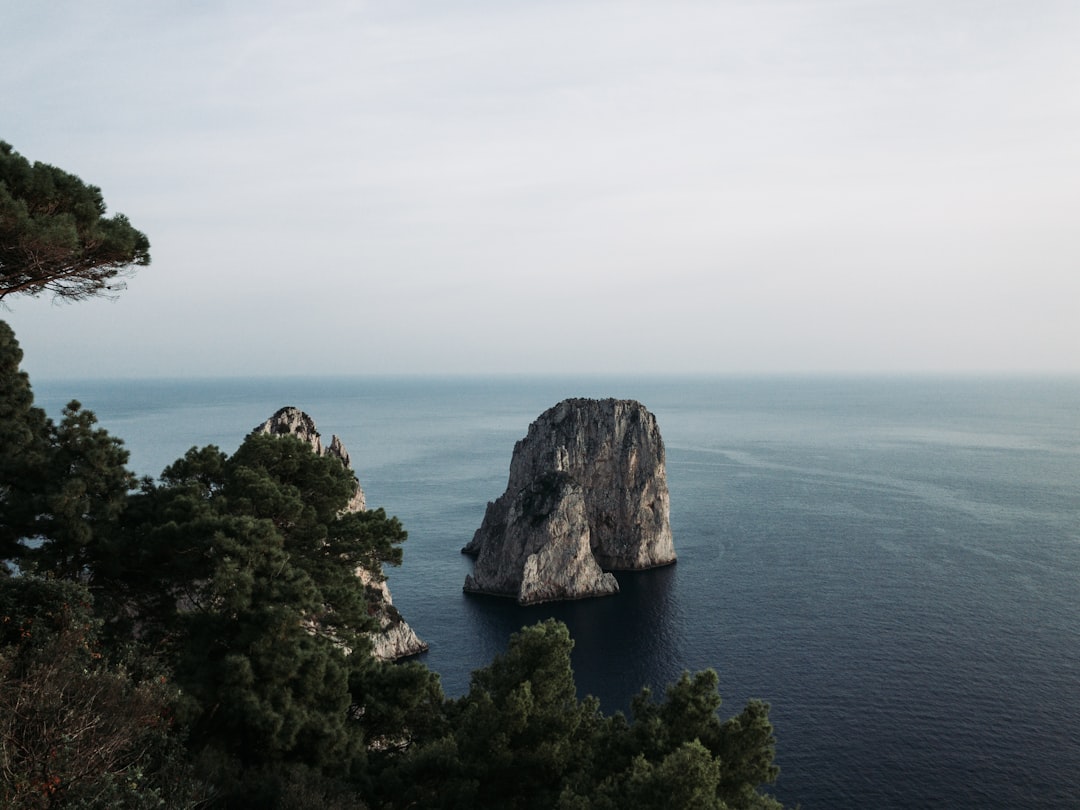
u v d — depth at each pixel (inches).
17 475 1133.7
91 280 1011.3
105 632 1028.5
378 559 1391.5
